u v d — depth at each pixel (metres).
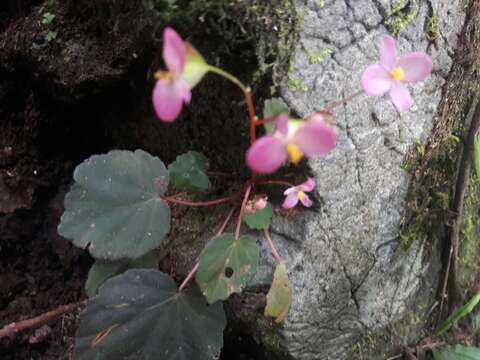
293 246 0.21
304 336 0.22
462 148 0.26
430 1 0.23
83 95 0.24
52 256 0.27
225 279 0.19
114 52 0.23
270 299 0.19
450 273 0.28
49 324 0.26
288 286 0.19
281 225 0.21
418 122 0.24
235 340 0.23
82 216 0.20
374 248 0.24
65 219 0.20
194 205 0.22
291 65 0.20
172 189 0.24
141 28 0.21
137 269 0.20
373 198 0.23
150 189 0.20
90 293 0.20
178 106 0.15
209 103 0.22
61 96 0.25
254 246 0.19
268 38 0.19
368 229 0.23
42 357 0.26
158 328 0.19
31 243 0.27
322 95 0.20
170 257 0.23
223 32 0.19
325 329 0.23
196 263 0.21
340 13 0.20
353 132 0.21
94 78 0.23
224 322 0.20
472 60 0.25
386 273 0.25
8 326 0.22
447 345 0.28
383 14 0.21
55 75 0.24
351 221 0.22
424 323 0.28
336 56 0.20
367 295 0.24
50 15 0.24
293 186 0.21
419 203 0.25
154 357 0.19
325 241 0.22
